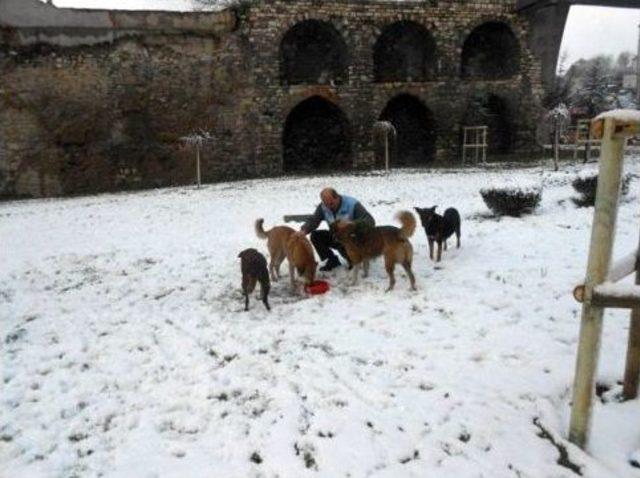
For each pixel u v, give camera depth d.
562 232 8.91
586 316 3.16
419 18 22.58
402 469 3.31
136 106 20.19
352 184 16.77
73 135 19.58
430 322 5.51
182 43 20.50
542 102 24.44
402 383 4.32
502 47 24.89
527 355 4.64
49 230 11.85
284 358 4.90
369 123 22.53
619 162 2.94
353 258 6.72
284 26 21.14
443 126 23.45
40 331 5.98
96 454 3.67
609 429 3.46
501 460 3.32
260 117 21.25
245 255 6.18
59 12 19.06
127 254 9.38
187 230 11.10
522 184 14.60
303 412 4.01
